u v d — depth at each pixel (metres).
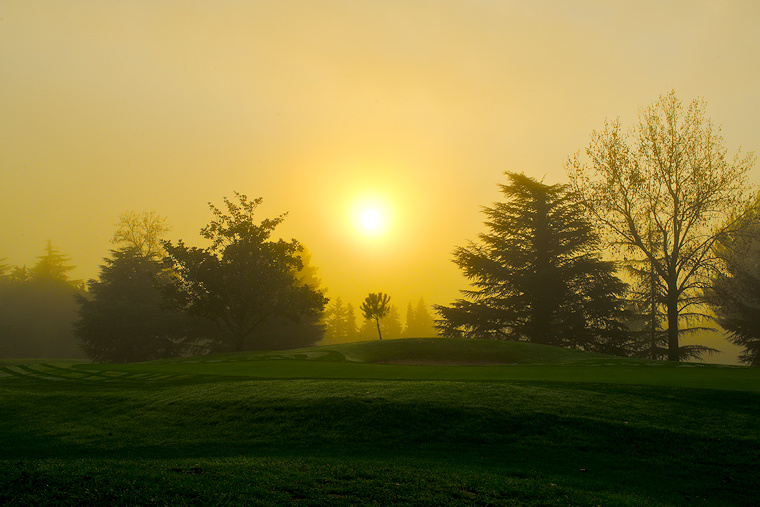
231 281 47.97
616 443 12.77
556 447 12.67
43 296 91.06
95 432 14.97
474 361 34.84
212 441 13.72
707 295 41.03
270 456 12.20
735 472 11.25
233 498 8.47
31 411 17.77
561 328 47.72
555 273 47.75
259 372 23.91
